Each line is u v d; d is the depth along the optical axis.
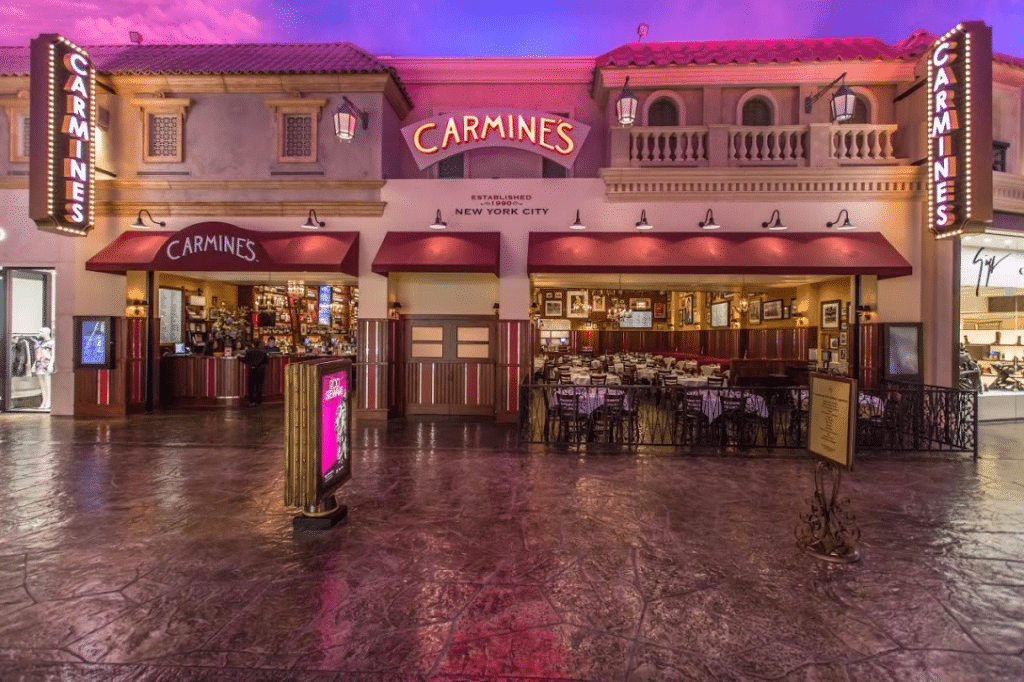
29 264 11.98
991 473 7.58
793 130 11.10
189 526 5.44
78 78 10.45
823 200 11.05
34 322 12.66
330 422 5.53
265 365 13.92
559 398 9.31
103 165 11.67
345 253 10.92
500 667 3.21
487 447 9.07
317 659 3.27
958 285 10.80
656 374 13.14
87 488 6.72
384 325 11.62
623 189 11.20
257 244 10.73
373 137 11.57
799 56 11.64
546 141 11.84
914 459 8.34
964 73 9.48
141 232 11.65
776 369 12.78
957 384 10.73
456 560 4.68
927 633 3.59
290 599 3.99
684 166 11.22
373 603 3.94
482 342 12.45
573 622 3.71
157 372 13.08
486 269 10.71
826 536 4.85
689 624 3.69
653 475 7.38
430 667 3.21
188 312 14.73
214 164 11.73
